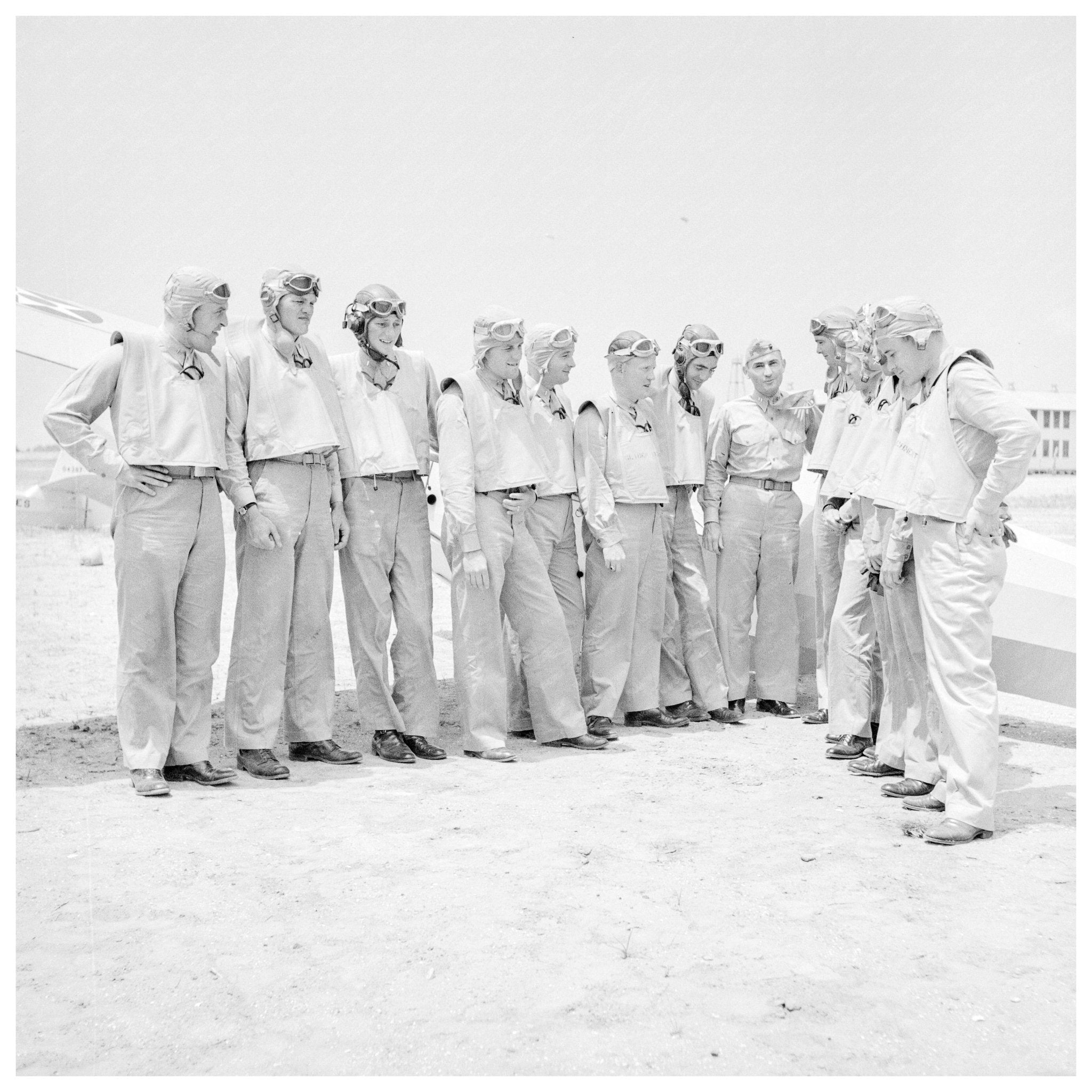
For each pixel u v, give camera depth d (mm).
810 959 3268
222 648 9367
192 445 4977
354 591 5809
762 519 6883
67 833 4406
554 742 6184
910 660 5078
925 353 4648
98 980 3150
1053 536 12250
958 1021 2920
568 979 3133
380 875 3955
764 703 7160
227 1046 2812
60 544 14766
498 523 5922
